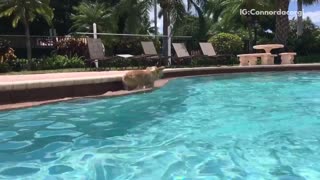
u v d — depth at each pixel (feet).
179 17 65.67
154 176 11.19
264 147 14.05
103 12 97.66
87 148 14.01
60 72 41.47
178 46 55.31
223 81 36.11
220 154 13.23
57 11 113.50
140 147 14.12
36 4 56.54
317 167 11.88
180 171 11.60
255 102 23.73
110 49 69.62
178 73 40.83
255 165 12.10
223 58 57.52
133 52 70.74
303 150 13.64
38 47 78.07
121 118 19.02
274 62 58.95
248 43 76.23
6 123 17.83
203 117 19.30
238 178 10.99
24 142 14.76
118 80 27.78
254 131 16.42
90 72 38.75
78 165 12.19
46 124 17.66
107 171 11.62
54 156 13.10
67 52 59.82
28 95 22.49
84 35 65.00
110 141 14.96
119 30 87.04
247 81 35.96
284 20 66.28
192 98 25.25
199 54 58.03
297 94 27.17
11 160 12.69
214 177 11.08
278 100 24.52
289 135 15.74
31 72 44.86
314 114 19.97
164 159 12.73
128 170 11.71
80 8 98.99
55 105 22.33
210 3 75.66
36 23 109.09
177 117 19.30
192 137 15.49
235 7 77.30
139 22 69.82
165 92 27.91
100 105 22.41
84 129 16.79
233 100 24.50
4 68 49.19
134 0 67.31
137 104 22.81
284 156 12.96
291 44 71.20
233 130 16.62
